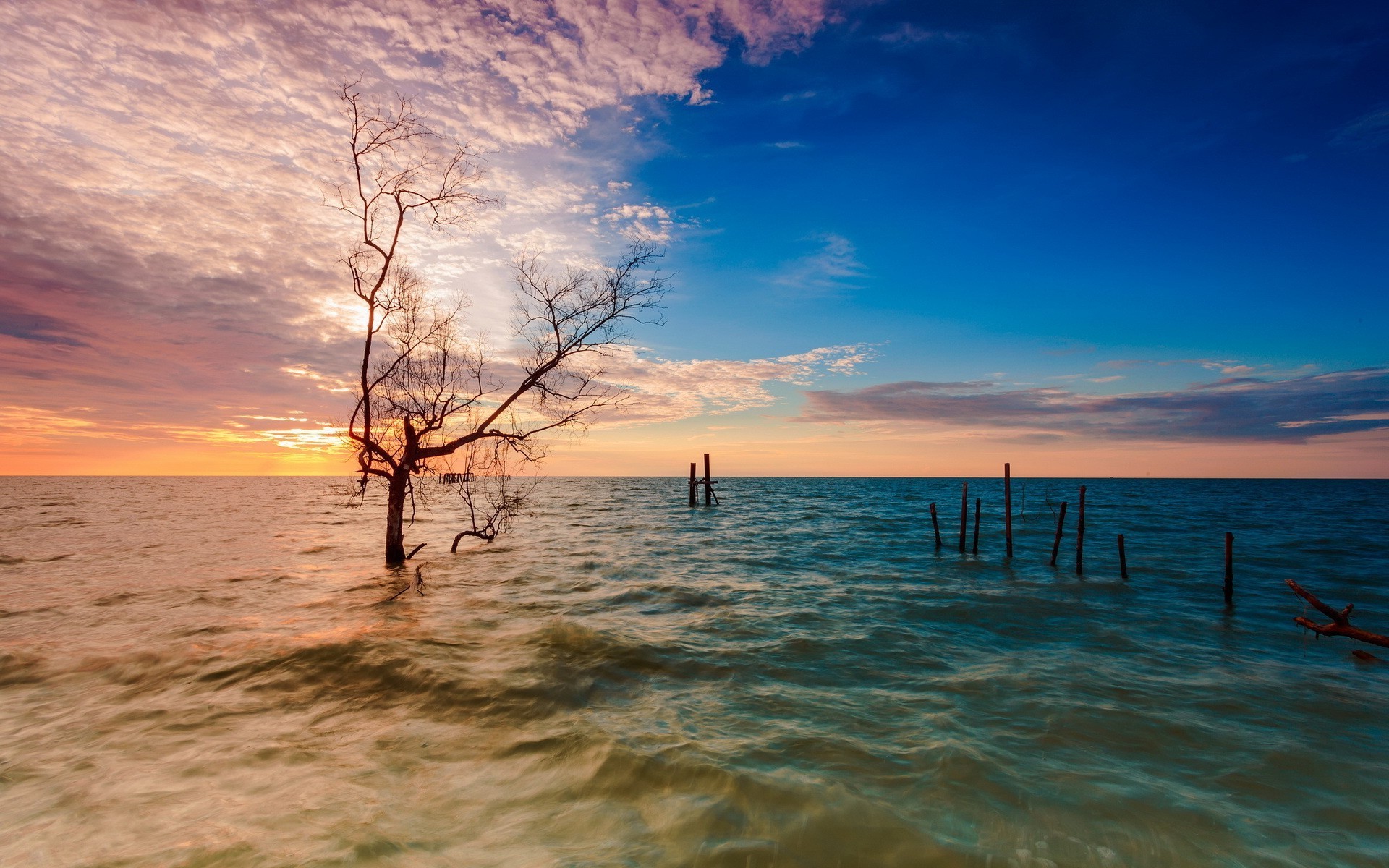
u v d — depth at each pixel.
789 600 13.80
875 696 7.81
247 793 5.06
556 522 36.31
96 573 16.59
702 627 11.16
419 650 9.01
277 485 152.50
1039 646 10.49
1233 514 43.03
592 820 4.73
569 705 7.23
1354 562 20.14
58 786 5.15
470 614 11.90
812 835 4.55
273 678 7.93
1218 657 9.98
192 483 175.38
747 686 8.12
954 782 5.45
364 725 6.62
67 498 66.25
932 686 8.20
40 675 8.07
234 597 13.34
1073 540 26.89
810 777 5.46
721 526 33.84
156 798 4.95
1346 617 8.95
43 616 11.41
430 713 6.93
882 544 25.53
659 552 22.38
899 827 4.70
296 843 4.25
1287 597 14.81
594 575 16.94
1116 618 12.70
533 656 8.86
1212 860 4.45
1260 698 7.96
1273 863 4.43
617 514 43.31
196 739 6.20
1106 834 4.73
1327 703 7.82
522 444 17.41
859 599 14.05
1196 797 5.36
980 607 13.41
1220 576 17.64
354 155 15.53
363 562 19.03
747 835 4.54
